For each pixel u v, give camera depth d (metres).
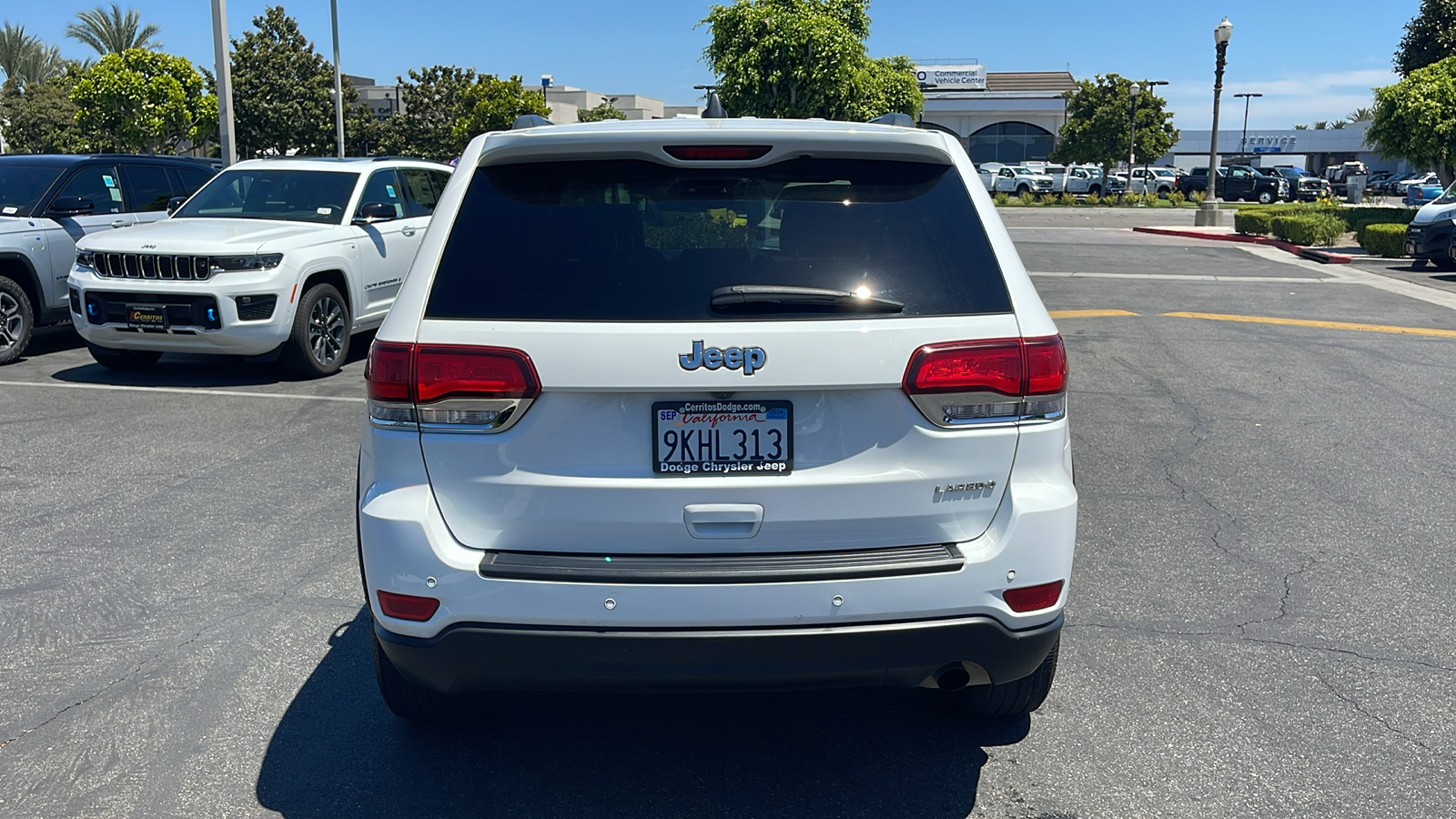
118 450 6.83
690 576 2.59
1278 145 83.31
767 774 3.20
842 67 16.95
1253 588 4.63
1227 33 30.42
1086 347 10.68
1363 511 5.70
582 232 2.78
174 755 3.30
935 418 2.69
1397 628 4.23
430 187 11.33
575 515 2.67
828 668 2.68
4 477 6.23
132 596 4.52
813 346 2.62
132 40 54.94
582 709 3.61
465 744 3.37
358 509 2.90
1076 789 3.12
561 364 2.62
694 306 2.66
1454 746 3.35
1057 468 2.81
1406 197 48.56
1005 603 2.72
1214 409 8.05
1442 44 36.88
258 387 8.86
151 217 11.22
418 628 2.69
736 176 2.87
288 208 9.87
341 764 3.25
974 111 63.12
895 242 2.79
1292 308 13.65
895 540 2.74
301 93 43.00
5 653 3.99
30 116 54.25
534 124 3.45
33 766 3.23
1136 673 3.84
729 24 17.34
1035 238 26.38
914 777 3.18
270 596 4.52
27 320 9.93
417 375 2.67
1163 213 39.38
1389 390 8.71
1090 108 52.78
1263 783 3.14
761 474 2.68
